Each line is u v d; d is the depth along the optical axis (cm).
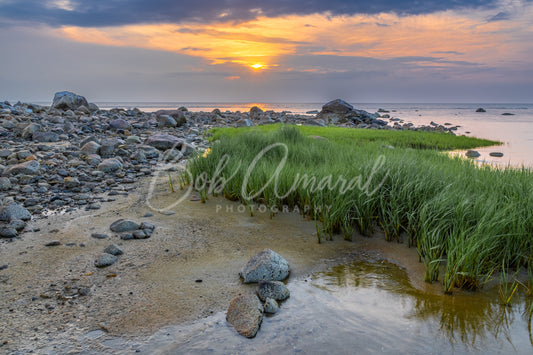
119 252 435
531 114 6291
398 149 1064
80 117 1881
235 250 455
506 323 312
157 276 385
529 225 436
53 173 802
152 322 306
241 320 304
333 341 286
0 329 293
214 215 584
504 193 549
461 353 273
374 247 476
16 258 419
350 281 386
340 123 3284
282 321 313
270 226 542
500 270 415
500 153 1396
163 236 494
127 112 2497
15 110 1894
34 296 342
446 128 2991
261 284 352
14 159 877
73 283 366
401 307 336
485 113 6775
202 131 1842
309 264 424
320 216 559
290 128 1175
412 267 420
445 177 596
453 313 326
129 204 629
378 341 286
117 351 271
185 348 276
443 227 437
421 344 283
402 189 536
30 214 558
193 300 341
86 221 543
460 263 361
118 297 343
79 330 295
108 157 1017
